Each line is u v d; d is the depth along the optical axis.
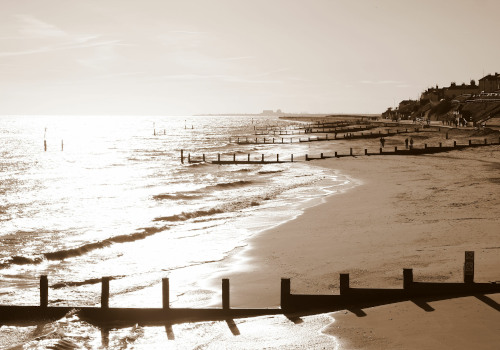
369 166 66.44
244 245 27.48
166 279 16.02
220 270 22.88
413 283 15.16
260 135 187.50
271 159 85.75
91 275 23.55
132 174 74.56
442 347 11.66
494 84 165.75
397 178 53.16
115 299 19.31
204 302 18.41
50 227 36.88
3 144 154.75
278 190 50.22
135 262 25.58
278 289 19.14
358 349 11.90
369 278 18.62
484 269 17.22
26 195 54.81
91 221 38.84
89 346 14.15
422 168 61.16
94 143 160.38
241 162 80.44
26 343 14.34
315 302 15.53
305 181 55.97
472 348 11.53
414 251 22.44
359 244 25.12
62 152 124.06
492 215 30.16
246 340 13.48
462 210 32.38
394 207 35.25
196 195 49.94
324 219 32.91
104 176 72.88
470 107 145.62
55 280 22.88
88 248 28.56
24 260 25.97
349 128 167.75
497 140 89.25
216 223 34.75
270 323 14.65
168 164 89.19
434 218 30.14
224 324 15.12
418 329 12.75
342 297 15.39
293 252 24.94
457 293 15.09
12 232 35.06
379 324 13.33
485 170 57.19
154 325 15.71
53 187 61.47
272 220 34.38
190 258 25.59
